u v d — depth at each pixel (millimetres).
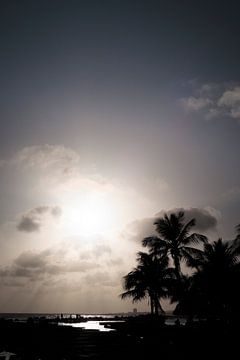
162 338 28734
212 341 25031
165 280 46312
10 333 38188
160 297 47156
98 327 56656
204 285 41438
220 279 40875
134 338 29531
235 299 40438
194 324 39062
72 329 37469
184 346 24516
